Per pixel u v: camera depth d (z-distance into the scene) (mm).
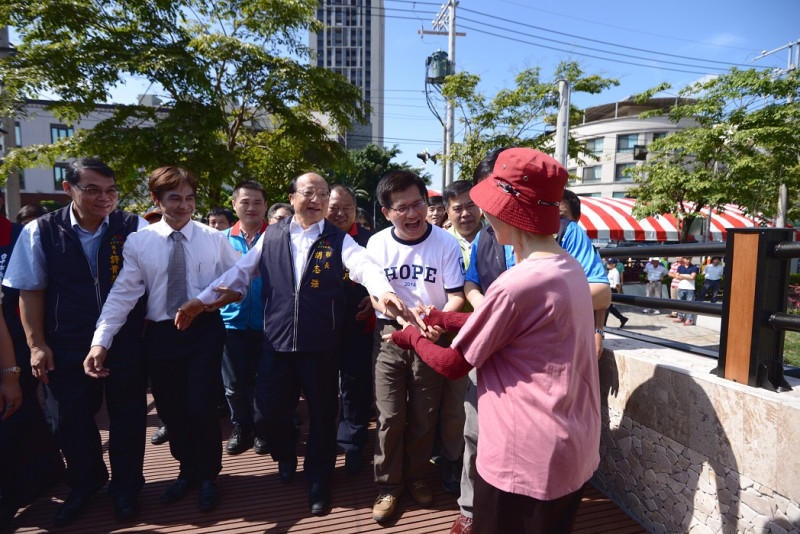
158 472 2711
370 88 99375
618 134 33219
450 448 2404
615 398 2232
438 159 14359
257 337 3150
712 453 1662
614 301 2514
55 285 2158
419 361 2215
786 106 10594
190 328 2311
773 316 1518
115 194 2209
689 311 1984
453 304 2203
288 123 9312
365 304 2734
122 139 7828
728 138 11516
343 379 2811
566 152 8023
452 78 12898
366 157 34688
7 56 7801
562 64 12336
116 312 2146
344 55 99312
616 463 2230
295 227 2434
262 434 2443
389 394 2244
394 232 2387
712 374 1748
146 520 2221
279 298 2324
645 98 12594
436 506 2324
